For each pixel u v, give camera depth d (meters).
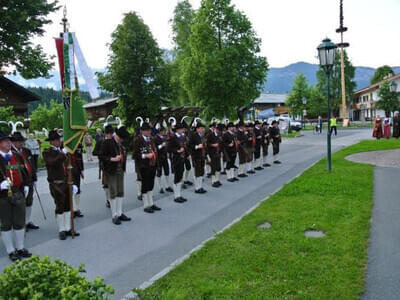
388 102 53.34
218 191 10.87
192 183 12.21
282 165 15.71
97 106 48.91
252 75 25.44
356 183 10.14
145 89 26.05
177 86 31.56
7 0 18.03
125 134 8.24
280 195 9.18
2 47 18.53
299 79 61.41
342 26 46.78
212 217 8.07
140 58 25.77
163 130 11.41
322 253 5.36
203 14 25.11
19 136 7.70
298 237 6.04
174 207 9.11
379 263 5.05
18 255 6.14
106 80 26.23
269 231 6.45
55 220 8.34
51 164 6.93
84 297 2.66
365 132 36.94
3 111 19.19
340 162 14.78
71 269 3.01
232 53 24.20
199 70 24.11
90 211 9.05
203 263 5.20
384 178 11.04
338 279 4.54
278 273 4.75
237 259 5.25
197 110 29.16
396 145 20.44
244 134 13.30
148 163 8.64
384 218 7.06
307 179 11.02
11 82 29.91
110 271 5.38
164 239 6.72
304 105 60.78
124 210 9.03
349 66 68.12
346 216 7.14
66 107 7.23
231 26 25.11
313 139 30.00
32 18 18.84
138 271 5.34
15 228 6.12
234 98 24.80
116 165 7.84
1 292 2.76
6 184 5.92
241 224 6.93
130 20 25.94
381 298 4.14
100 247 6.43
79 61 7.37
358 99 75.75
